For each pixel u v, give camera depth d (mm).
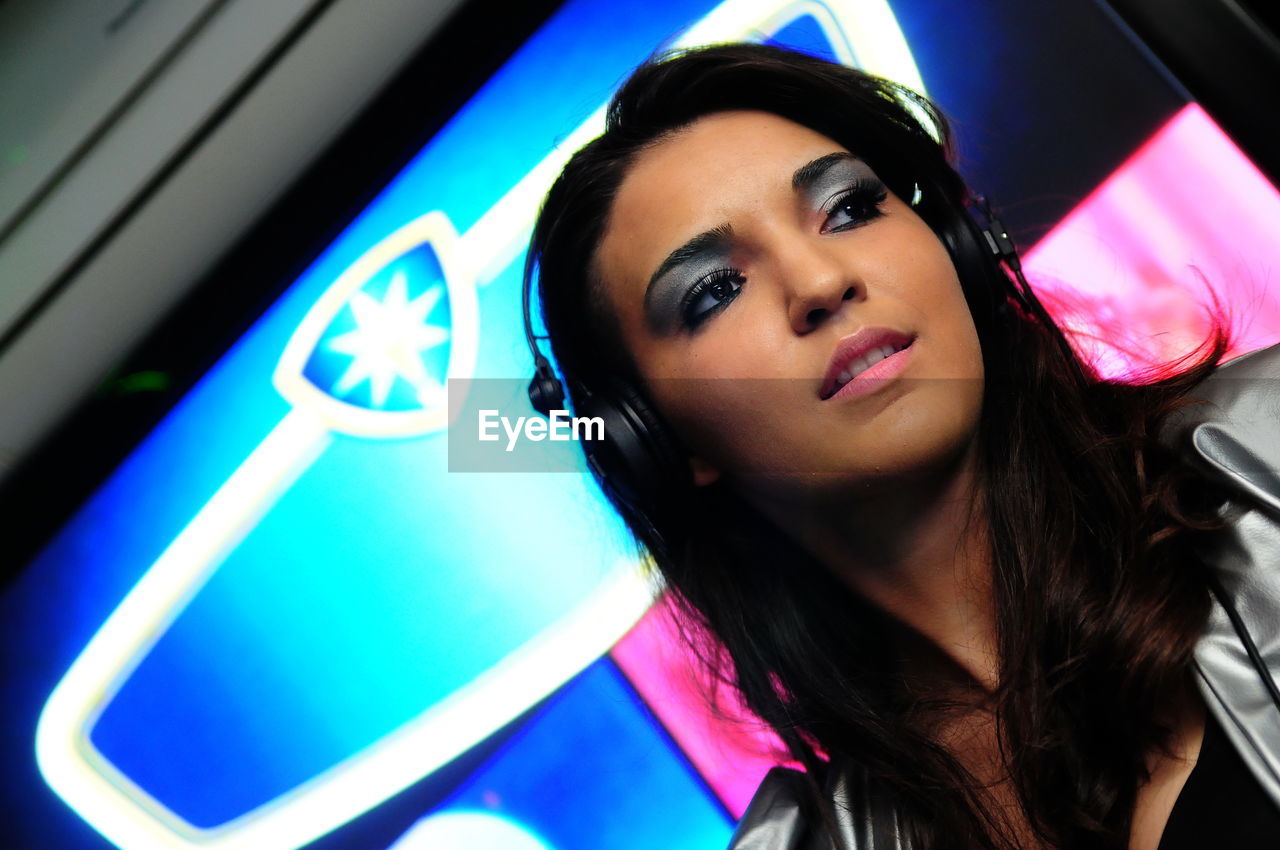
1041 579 682
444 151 1396
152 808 1363
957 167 1394
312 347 1402
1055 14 1412
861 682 840
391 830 1354
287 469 1394
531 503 1396
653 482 805
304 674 1384
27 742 1358
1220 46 1319
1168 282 1349
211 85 1246
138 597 1375
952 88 1413
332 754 1373
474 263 1403
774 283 703
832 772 850
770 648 873
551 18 1387
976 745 787
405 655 1381
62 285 1230
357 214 1327
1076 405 739
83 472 1299
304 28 1260
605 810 1349
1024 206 1388
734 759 1331
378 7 1269
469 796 1362
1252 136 1320
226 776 1366
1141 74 1390
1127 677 609
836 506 722
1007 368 750
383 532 1396
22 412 1228
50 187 1233
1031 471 716
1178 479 669
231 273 1275
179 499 1382
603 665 1370
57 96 1243
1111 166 1385
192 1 1257
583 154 832
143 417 1314
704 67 814
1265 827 541
